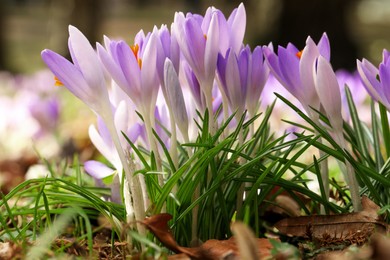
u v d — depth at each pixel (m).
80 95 0.56
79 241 0.60
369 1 6.80
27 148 1.27
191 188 0.57
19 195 0.62
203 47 0.57
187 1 6.46
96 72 0.55
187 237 0.58
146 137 0.62
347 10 3.37
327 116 0.58
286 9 3.36
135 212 0.56
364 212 0.58
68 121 1.69
